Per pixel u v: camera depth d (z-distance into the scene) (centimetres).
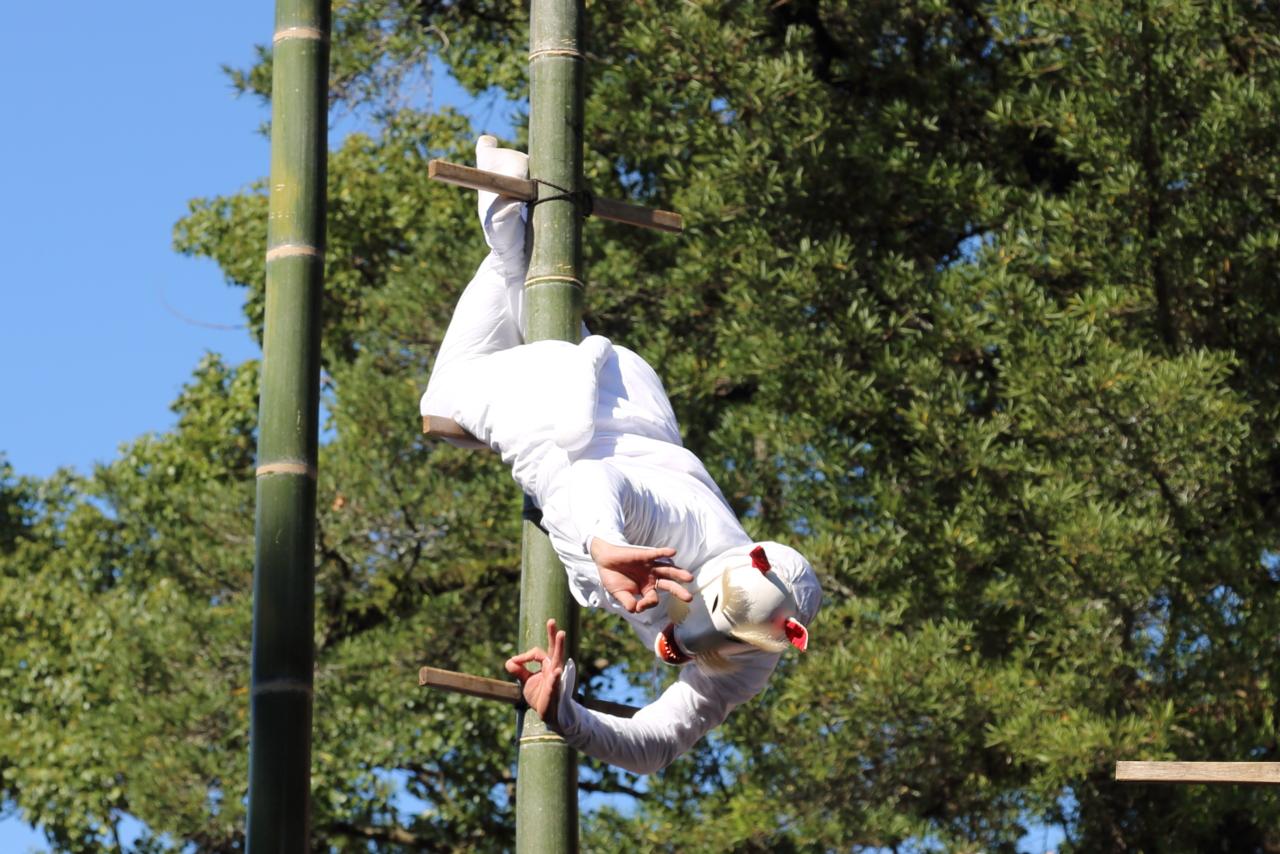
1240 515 2662
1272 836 2752
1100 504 2536
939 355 2738
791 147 2839
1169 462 2506
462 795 3338
